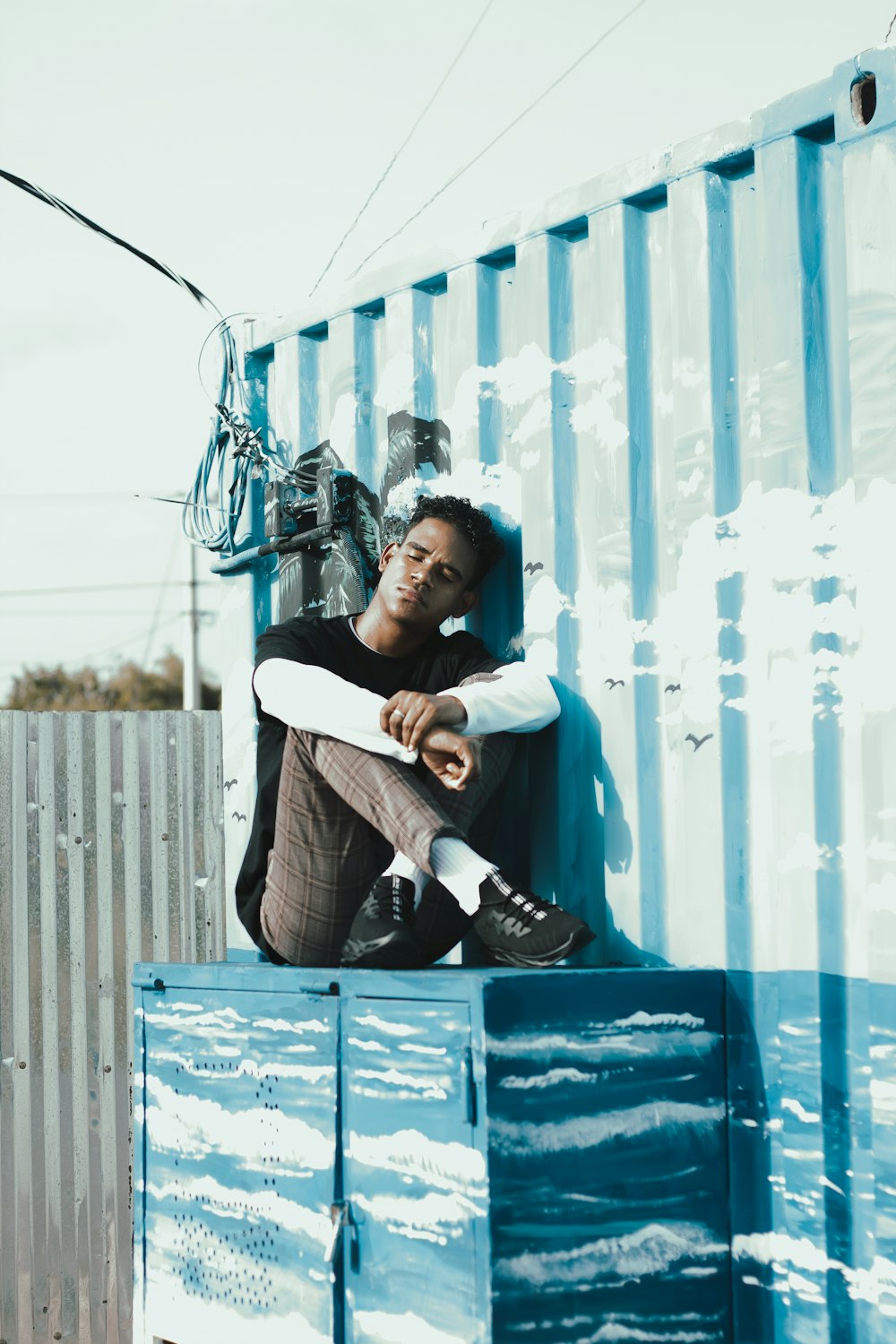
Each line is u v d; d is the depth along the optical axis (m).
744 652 2.96
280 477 4.13
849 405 2.82
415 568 3.29
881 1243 2.58
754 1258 2.80
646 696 3.12
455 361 3.62
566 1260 2.56
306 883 3.20
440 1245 2.56
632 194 3.20
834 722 2.79
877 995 2.63
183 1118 3.26
